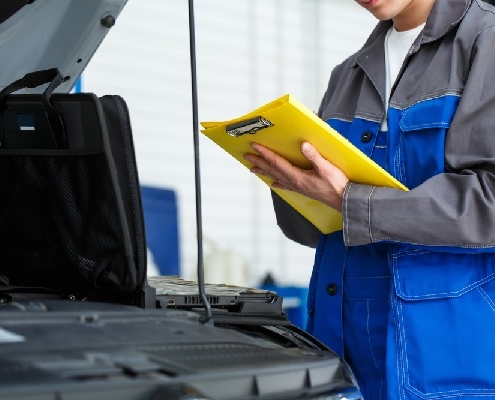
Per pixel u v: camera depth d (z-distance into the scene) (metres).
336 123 1.98
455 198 1.61
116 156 1.33
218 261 5.70
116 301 1.41
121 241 1.34
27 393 0.83
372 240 1.64
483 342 1.65
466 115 1.66
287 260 6.63
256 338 1.28
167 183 6.00
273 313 1.48
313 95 6.85
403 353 1.67
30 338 0.99
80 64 1.90
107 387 0.88
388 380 1.67
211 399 0.95
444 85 1.73
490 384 1.65
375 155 1.86
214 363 1.03
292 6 6.75
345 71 2.06
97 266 1.39
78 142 1.34
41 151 1.38
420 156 1.74
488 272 1.68
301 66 6.79
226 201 6.29
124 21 5.84
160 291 1.43
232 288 1.59
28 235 1.50
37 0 1.66
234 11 6.42
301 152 1.60
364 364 1.83
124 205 1.34
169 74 6.06
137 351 1.02
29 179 1.43
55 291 1.51
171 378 0.94
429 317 1.67
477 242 1.60
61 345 0.99
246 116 1.53
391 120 1.81
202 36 6.24
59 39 1.80
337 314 1.86
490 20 1.73
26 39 1.74
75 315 1.12
